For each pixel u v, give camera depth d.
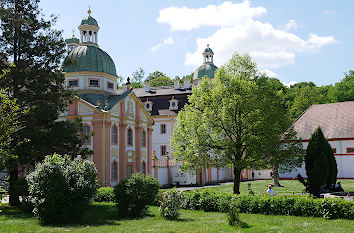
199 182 51.84
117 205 20.14
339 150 42.34
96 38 47.38
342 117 44.47
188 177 50.19
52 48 27.33
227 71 28.67
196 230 15.45
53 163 18.14
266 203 20.28
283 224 16.75
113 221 18.14
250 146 26.28
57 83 27.89
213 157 30.55
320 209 18.70
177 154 28.61
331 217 18.14
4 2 26.44
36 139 24.19
